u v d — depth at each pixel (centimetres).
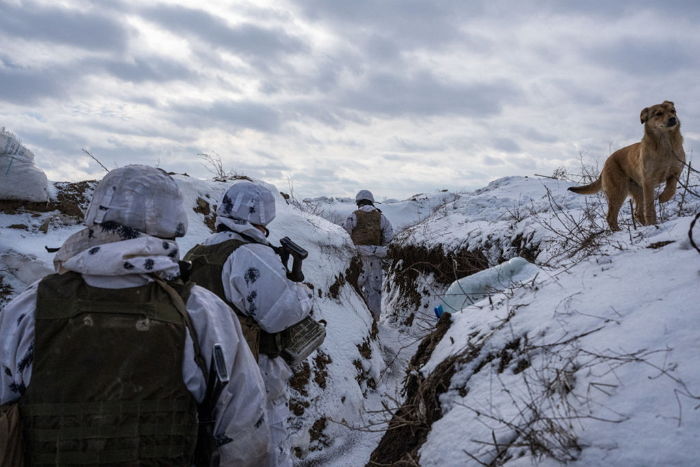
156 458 148
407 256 994
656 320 212
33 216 456
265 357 264
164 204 172
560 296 274
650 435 164
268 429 170
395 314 938
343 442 460
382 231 823
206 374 160
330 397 479
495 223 840
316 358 495
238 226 273
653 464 155
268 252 264
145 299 155
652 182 475
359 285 741
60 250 167
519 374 234
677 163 467
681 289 229
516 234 729
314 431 448
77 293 151
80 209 491
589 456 168
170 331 154
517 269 412
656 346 198
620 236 347
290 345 272
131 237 163
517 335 259
